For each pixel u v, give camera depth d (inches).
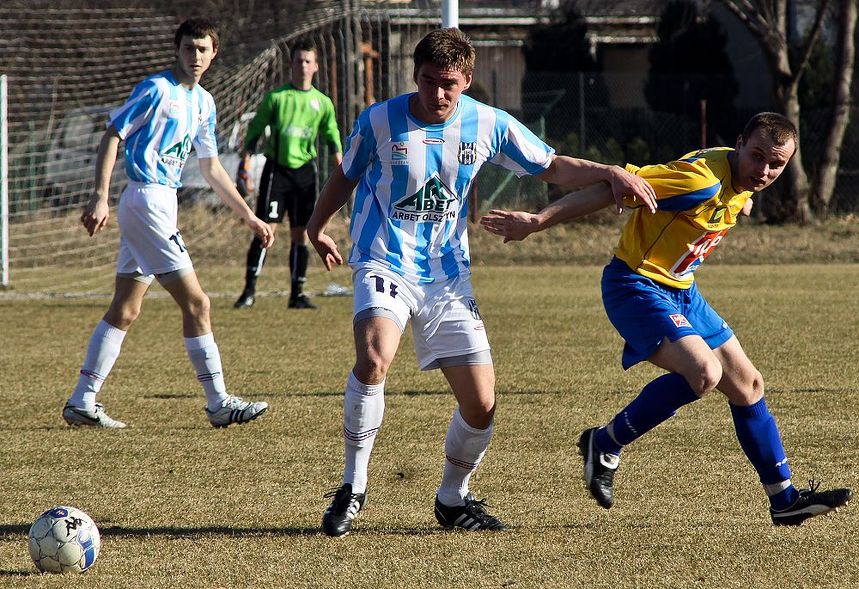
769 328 1338.6
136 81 2353.6
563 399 925.2
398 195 546.9
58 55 2637.8
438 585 475.2
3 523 582.2
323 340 1275.8
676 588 468.8
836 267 2209.6
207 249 2290.8
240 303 1585.9
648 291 573.6
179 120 803.4
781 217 2773.1
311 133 1514.5
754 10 2864.2
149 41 2522.1
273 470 700.0
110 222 2310.5
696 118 3100.4
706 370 543.5
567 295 1731.1
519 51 3821.4
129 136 797.9
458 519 569.3
